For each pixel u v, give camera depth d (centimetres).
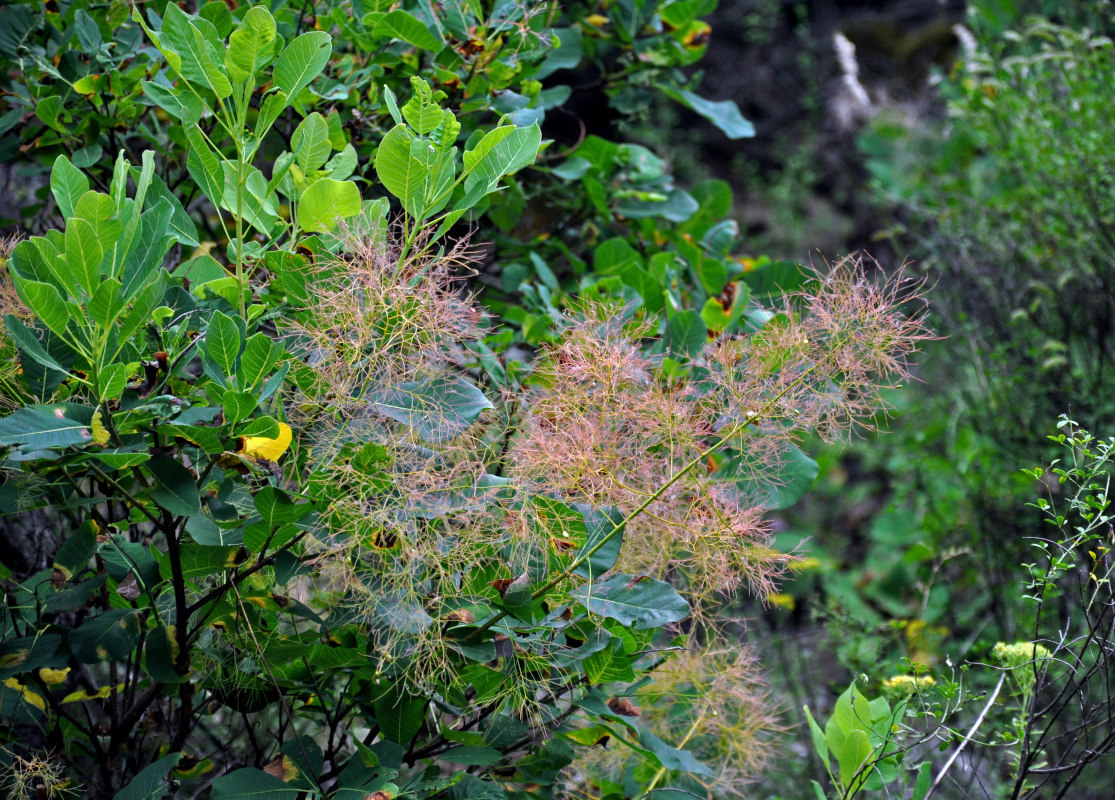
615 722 131
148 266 120
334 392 125
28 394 123
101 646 125
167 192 128
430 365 128
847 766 136
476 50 145
